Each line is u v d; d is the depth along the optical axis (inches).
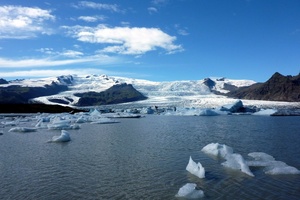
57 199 425.1
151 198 424.5
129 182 498.0
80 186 480.7
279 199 416.5
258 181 497.0
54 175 548.4
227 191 450.0
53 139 970.1
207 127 1456.7
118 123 1780.3
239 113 2817.4
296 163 628.1
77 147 848.9
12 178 533.0
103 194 442.0
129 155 721.6
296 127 1412.4
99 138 1045.8
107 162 647.8
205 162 636.7
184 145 867.4
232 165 593.6
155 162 642.2
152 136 1095.0
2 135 1159.0
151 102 6491.1
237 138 1014.4
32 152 775.7
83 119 1876.2
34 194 447.5
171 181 502.0
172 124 1670.8
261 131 1237.7
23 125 1632.6
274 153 733.9
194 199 418.6
